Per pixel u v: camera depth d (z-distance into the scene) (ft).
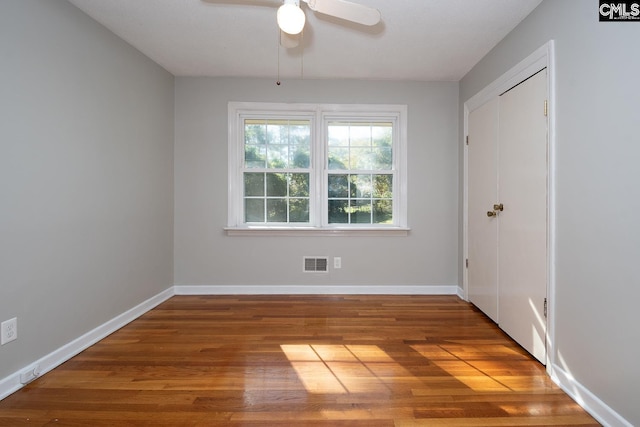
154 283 9.44
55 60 6.00
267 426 4.44
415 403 4.96
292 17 4.73
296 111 10.66
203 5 6.57
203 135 10.52
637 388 4.08
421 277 10.69
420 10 6.57
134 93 8.41
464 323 8.17
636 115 4.08
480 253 8.91
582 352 5.01
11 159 5.19
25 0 5.38
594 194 4.79
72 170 6.43
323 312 8.96
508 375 5.76
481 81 8.87
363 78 10.43
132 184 8.37
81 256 6.69
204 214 10.58
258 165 10.88
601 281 4.65
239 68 9.75
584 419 4.65
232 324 8.09
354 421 4.55
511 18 6.79
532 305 6.40
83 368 5.96
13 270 5.26
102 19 7.02
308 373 5.79
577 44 5.13
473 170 9.34
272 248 10.64
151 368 5.96
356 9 4.98
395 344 6.97
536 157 6.27
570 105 5.30
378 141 10.95
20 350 5.39
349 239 10.67
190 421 4.53
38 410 4.75
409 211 10.64
